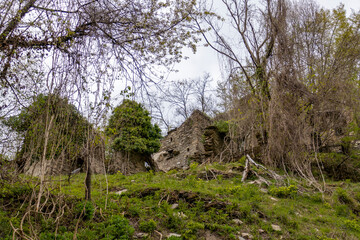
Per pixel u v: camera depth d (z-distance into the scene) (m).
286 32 13.26
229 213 6.43
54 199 5.54
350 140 11.76
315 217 7.04
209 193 7.34
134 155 14.73
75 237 4.41
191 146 16.73
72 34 5.25
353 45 13.42
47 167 4.64
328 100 11.60
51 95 4.57
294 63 12.65
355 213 7.59
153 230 5.48
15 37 4.94
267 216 6.59
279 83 12.07
